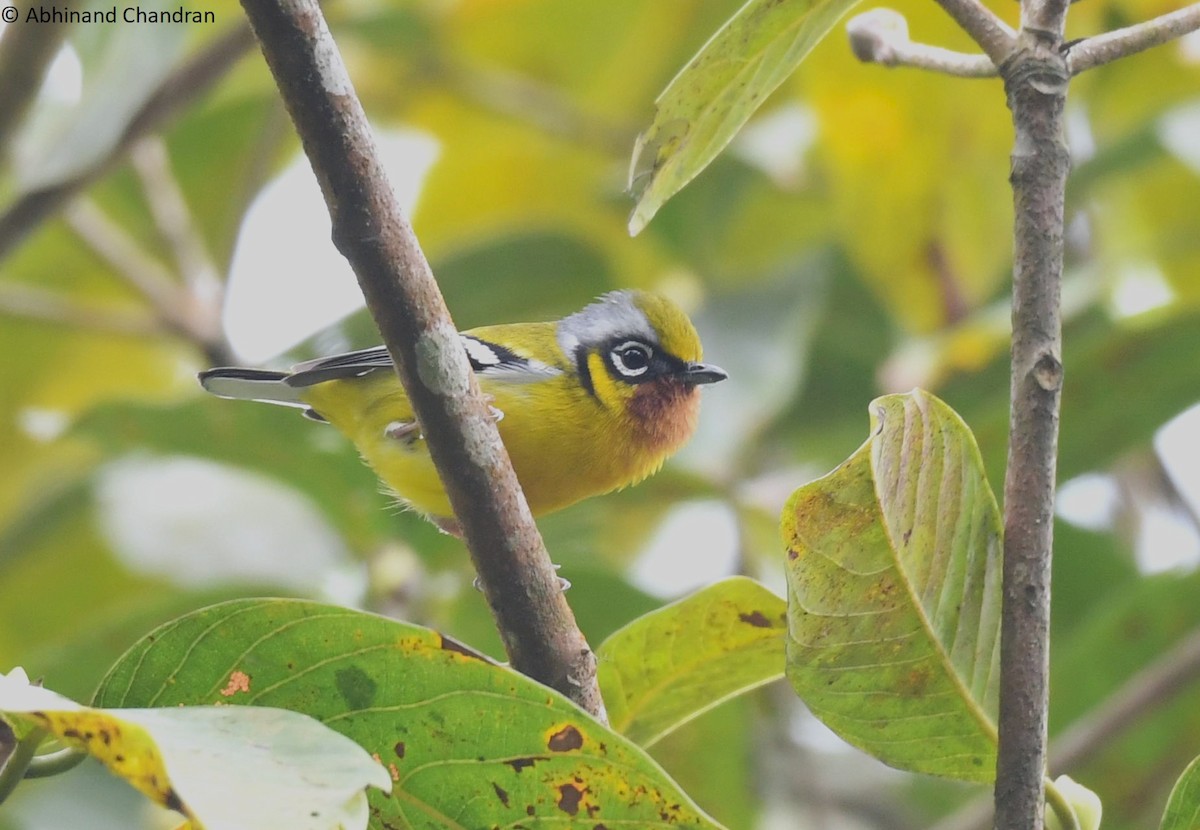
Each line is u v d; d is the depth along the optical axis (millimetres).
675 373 11094
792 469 13242
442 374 5426
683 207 14812
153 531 12438
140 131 10969
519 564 5594
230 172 15031
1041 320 4891
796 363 12531
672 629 6766
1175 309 10000
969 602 5520
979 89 12836
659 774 4977
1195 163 12500
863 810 13742
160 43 10367
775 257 15555
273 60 4984
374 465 10680
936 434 5379
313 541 12312
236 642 5055
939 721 5605
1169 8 13641
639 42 15984
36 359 15852
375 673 5051
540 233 12570
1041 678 4820
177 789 3785
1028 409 4871
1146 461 13633
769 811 12586
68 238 15047
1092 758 9781
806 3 5633
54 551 13719
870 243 13477
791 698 14047
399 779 5172
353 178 5156
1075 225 14617
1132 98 14602
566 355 10914
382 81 15711
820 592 5359
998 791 4816
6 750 4918
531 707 4973
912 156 13164
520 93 15766
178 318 13641
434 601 11570
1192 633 10203
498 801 5184
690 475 12297
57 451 15883
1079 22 13570
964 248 13609
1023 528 4859
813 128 14758
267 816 3807
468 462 5516
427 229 16047
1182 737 10086
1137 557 12750
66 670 10531
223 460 11664
